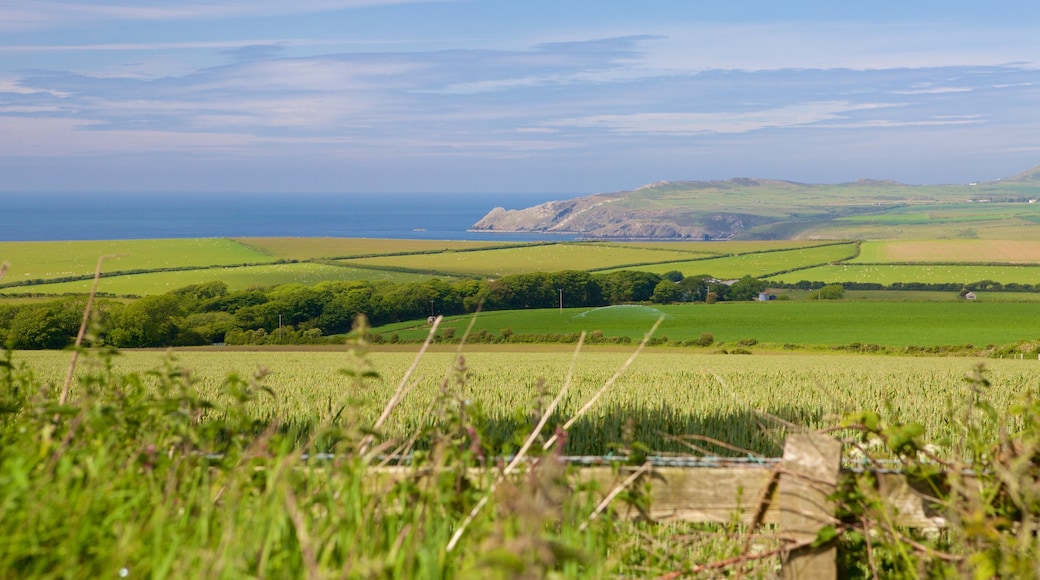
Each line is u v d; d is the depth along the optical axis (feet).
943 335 237.45
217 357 156.46
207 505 10.16
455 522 12.06
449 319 264.93
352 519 10.63
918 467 12.78
